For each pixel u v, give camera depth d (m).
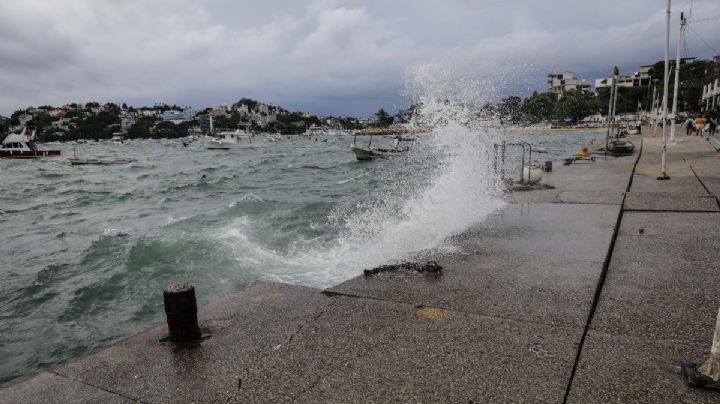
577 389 2.50
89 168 50.81
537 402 2.40
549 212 7.30
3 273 9.48
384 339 3.15
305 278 6.62
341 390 2.58
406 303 3.75
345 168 37.78
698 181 10.17
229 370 2.85
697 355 2.79
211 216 14.03
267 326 3.43
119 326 6.66
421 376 2.68
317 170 37.94
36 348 6.14
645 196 8.35
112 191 28.05
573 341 3.02
